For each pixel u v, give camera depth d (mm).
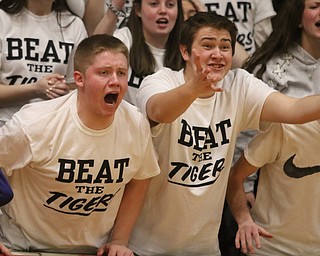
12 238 4887
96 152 4629
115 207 4926
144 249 5094
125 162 4719
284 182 5223
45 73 5789
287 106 4770
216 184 4965
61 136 4598
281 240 5312
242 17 6691
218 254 5234
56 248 4902
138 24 5867
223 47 4773
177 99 4414
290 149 5117
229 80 5043
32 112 4625
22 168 4715
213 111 4918
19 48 5738
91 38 4633
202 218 4988
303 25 5703
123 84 4547
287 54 5777
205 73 4266
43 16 5871
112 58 4516
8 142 4594
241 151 5824
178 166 4879
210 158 4906
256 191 5656
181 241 5027
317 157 5098
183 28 4934
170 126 4840
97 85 4484
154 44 5863
